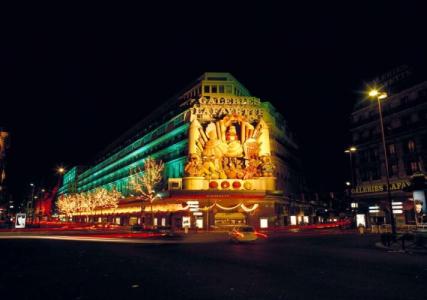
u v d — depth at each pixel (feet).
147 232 130.72
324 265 41.86
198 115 171.63
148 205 201.36
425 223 65.41
